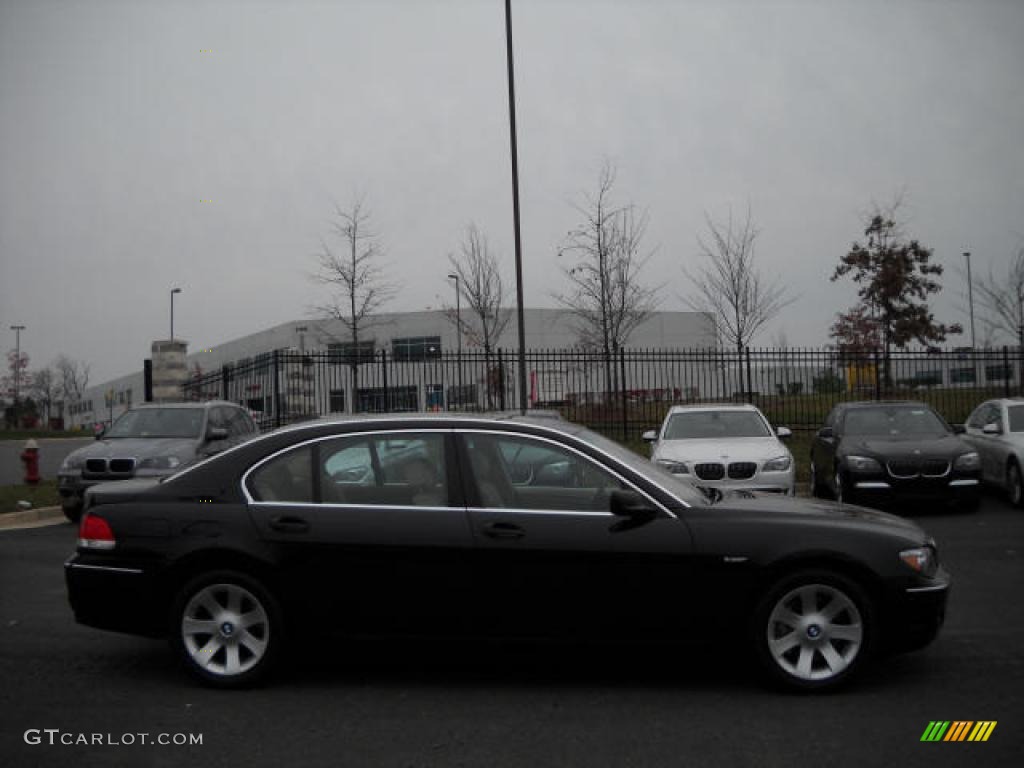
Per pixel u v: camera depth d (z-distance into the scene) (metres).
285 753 4.27
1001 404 13.92
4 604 7.61
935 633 5.07
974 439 14.44
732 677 5.39
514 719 4.71
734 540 5.01
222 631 5.22
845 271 29.94
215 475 5.36
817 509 5.38
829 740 4.35
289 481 5.30
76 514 13.20
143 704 5.00
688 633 5.02
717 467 11.48
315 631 5.16
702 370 25.83
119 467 12.38
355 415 5.74
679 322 45.50
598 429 21.48
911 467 12.03
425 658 5.85
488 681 5.36
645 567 5.00
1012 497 12.91
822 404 22.36
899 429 13.31
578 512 5.11
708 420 13.07
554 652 5.88
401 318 42.16
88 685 5.36
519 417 5.71
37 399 69.75
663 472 5.62
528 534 5.05
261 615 5.17
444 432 5.30
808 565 5.03
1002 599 7.40
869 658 4.99
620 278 29.73
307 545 5.14
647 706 4.89
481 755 4.22
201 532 5.21
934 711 4.75
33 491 15.56
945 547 9.98
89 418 71.94
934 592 5.04
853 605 4.96
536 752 4.25
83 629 6.71
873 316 30.75
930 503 13.62
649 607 5.00
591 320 29.23
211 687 5.23
